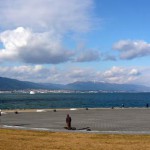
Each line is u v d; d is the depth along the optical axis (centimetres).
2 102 15925
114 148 1661
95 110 5775
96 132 2198
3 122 3247
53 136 2041
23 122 3253
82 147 1686
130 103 14438
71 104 13438
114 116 4169
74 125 2928
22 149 1625
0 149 1617
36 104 13512
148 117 3981
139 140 1891
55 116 4178
